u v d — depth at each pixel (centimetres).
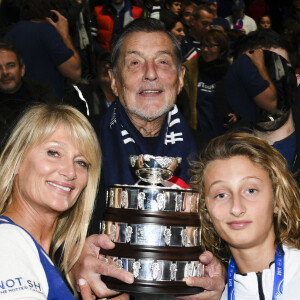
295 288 233
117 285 224
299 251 240
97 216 269
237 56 297
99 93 470
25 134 233
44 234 238
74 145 234
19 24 472
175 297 239
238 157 241
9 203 236
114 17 695
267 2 907
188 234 228
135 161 238
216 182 240
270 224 240
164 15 631
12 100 382
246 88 285
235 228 236
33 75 465
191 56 604
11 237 211
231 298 242
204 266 241
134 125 283
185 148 286
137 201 227
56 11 479
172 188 227
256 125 289
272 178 244
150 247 223
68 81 478
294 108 291
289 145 287
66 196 231
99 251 236
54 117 234
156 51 271
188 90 525
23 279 201
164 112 273
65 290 219
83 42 523
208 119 522
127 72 273
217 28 535
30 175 230
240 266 244
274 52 284
